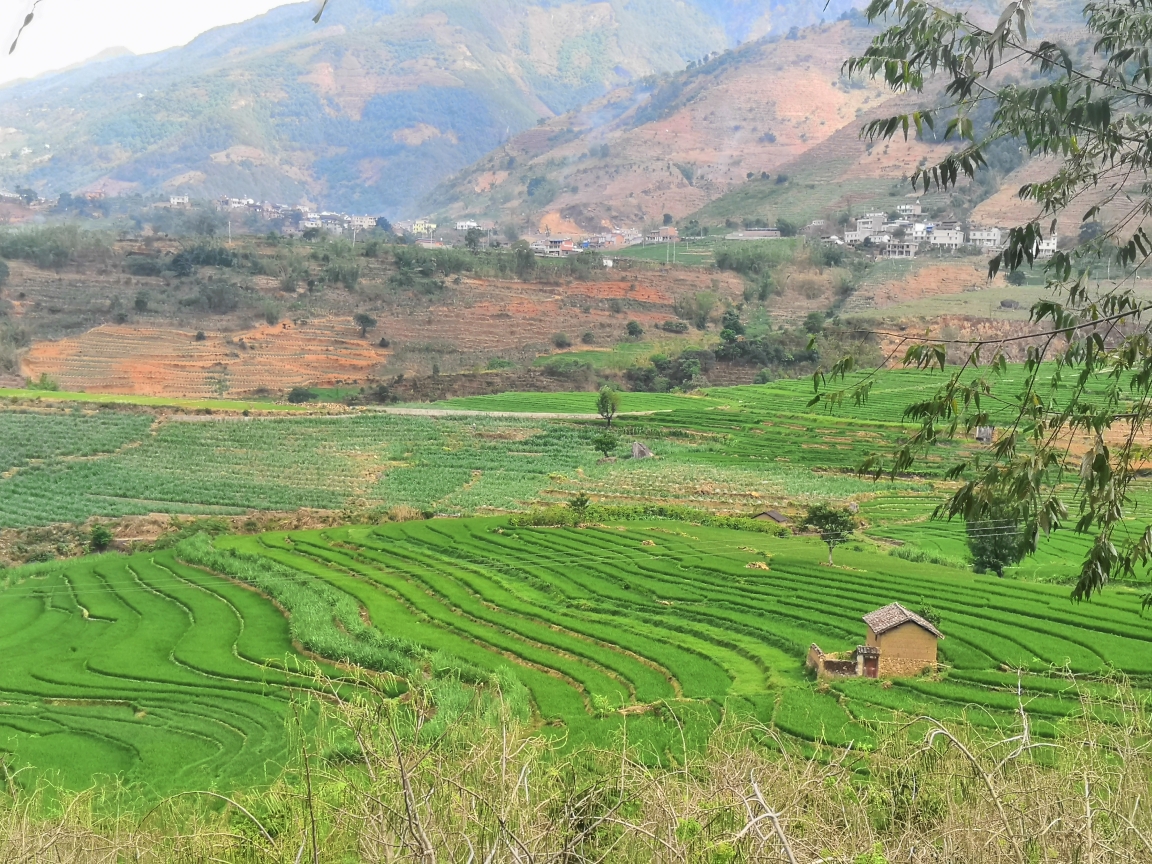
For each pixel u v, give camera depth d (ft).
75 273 564.71
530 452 369.91
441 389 477.36
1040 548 231.91
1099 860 32.83
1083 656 136.56
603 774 47.52
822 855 32.68
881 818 41.37
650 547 226.79
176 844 46.70
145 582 210.79
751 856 31.96
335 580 202.49
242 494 304.71
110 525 269.23
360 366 504.02
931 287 621.72
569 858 36.11
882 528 261.65
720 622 167.94
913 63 50.39
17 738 121.08
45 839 44.06
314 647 154.71
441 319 574.15
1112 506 43.16
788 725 102.06
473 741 46.19
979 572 202.69
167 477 318.86
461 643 157.69
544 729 113.19
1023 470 43.78
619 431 396.57
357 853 39.68
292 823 44.86
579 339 566.36
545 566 211.41
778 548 227.20
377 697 51.13
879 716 104.68
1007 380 346.74
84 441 349.20
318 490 312.29
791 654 150.00
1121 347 45.16
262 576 206.18
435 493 313.53
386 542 241.35
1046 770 45.50
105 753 116.26
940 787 41.83
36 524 268.62
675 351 537.24
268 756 109.70
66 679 146.92
